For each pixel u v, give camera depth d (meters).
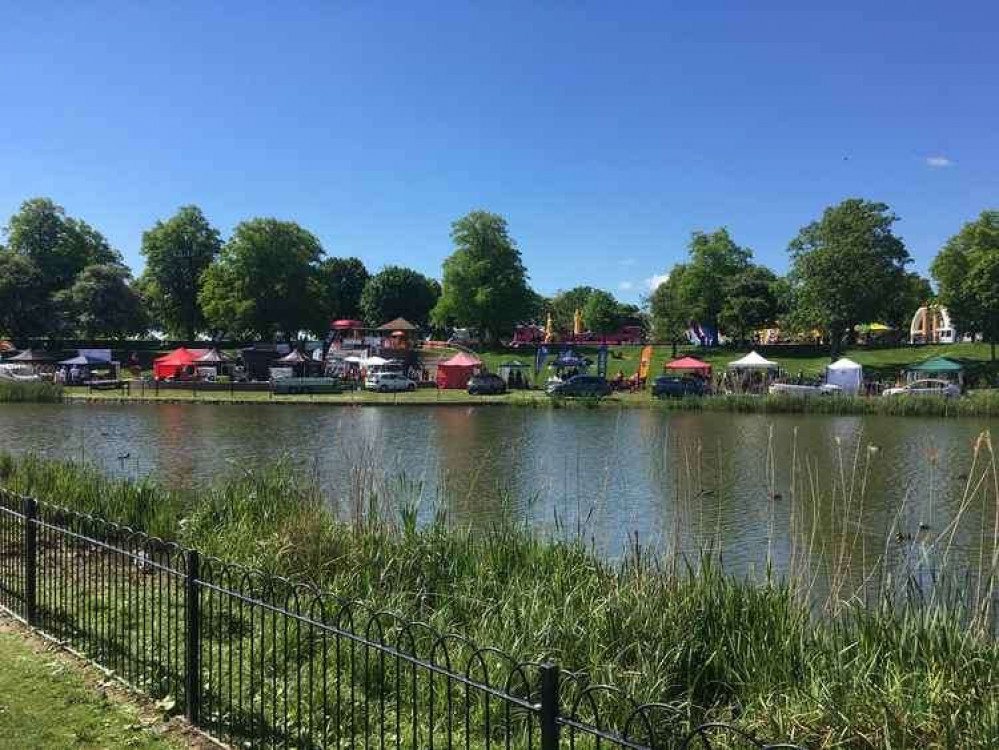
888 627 6.36
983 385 54.50
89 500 11.43
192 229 85.06
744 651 6.39
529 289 85.81
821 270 65.62
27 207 82.69
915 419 39.31
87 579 6.96
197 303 84.81
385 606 6.92
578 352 79.75
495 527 9.95
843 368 53.25
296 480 13.30
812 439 29.83
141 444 27.66
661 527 13.57
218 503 11.28
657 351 78.88
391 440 29.61
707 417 41.00
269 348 68.88
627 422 37.72
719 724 3.23
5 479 13.32
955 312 63.53
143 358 78.88
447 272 84.00
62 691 5.39
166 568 5.54
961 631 6.28
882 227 66.00
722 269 81.06
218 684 5.25
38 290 75.81
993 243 66.62
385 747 4.65
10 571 7.89
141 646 6.18
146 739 4.73
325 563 8.27
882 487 18.91
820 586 9.89
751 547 12.80
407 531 8.93
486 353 81.81
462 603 7.28
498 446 27.86
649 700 5.40
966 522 14.62
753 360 56.91
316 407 47.03
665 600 6.92
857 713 5.05
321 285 83.12
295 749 4.66
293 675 5.65
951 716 4.83
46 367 66.00
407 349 73.62
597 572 8.25
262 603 4.87
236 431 32.50
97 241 89.19
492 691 3.55
